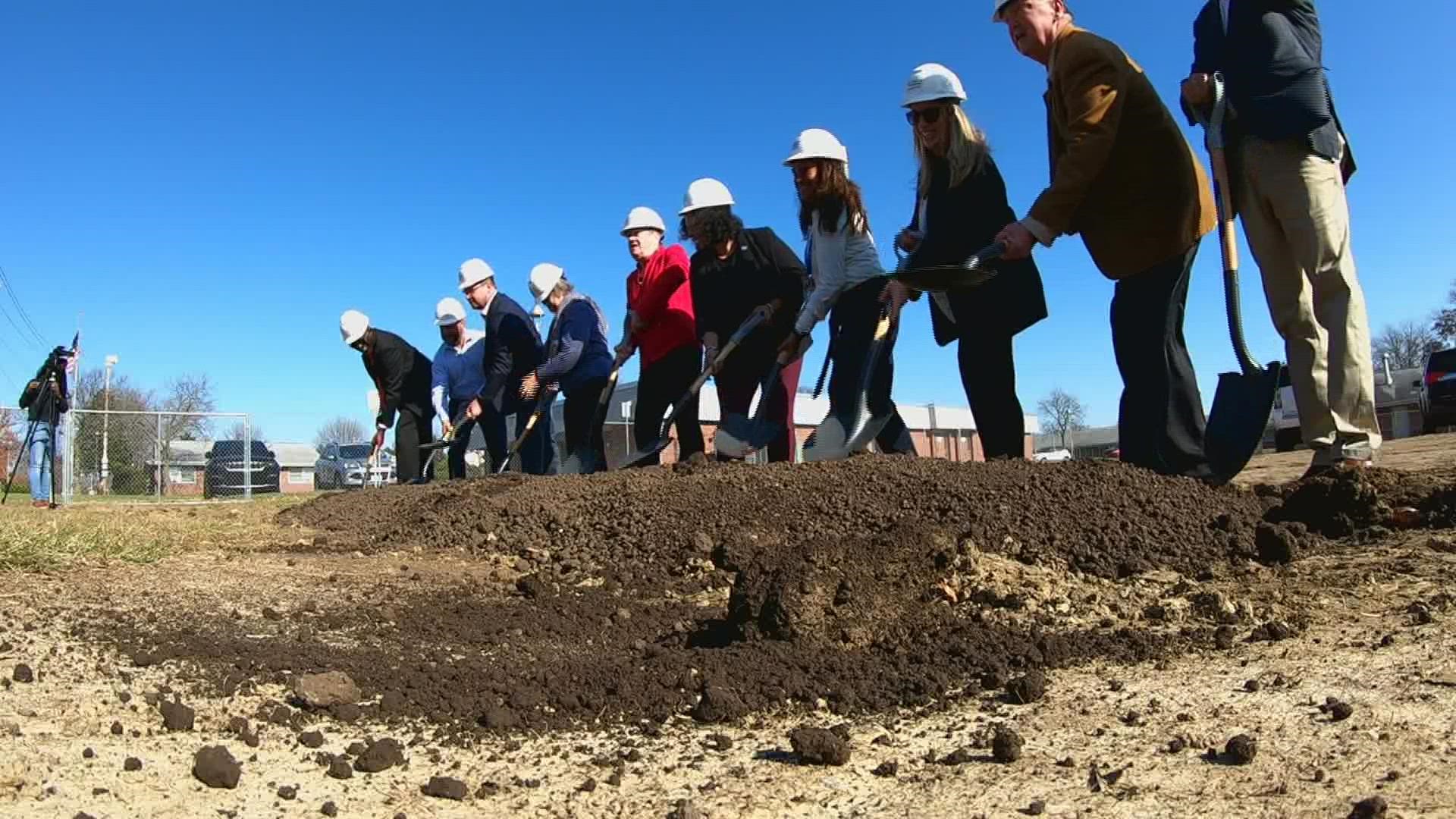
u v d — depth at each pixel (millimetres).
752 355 6395
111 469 17188
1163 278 4141
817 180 5586
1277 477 5914
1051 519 3729
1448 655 2264
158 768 1929
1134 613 2971
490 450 9555
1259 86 3979
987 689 2422
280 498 13367
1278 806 1603
